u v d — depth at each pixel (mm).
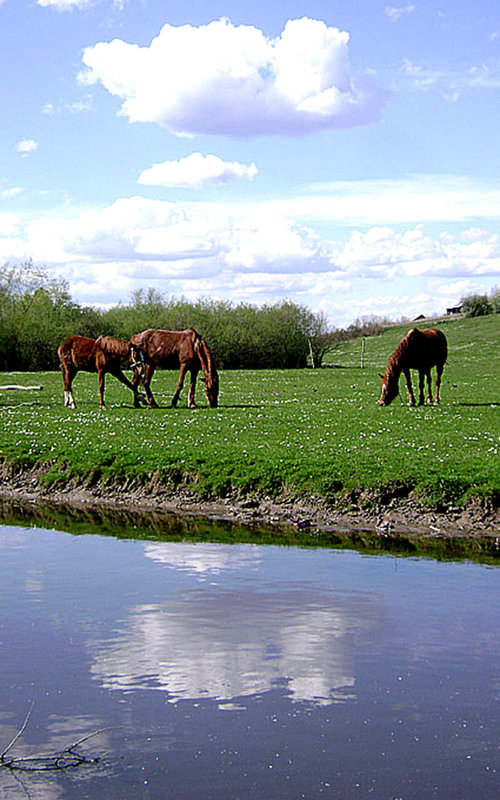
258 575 13148
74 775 6906
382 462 19719
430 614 11047
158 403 37750
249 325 86000
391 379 34656
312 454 21016
